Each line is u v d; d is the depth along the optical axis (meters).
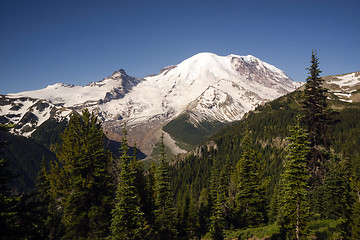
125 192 28.59
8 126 17.06
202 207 55.38
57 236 26.17
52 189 30.48
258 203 43.62
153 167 50.84
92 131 31.80
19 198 16.31
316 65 28.55
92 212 27.75
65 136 32.09
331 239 22.66
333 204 37.34
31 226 16.45
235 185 53.31
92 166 30.36
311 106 28.28
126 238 27.89
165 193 41.31
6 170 15.57
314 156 27.11
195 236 51.53
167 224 40.25
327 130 27.55
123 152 31.59
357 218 20.73
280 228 27.44
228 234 38.66
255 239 31.38
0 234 13.69
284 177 25.02
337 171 40.78
